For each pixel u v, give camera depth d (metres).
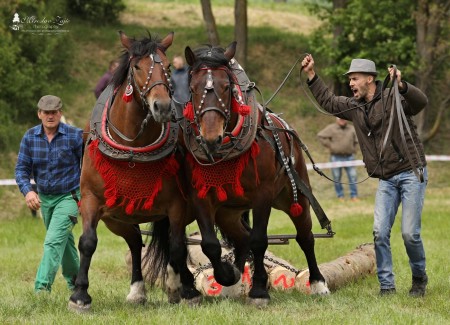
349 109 11.74
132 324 9.48
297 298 11.71
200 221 10.79
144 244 12.16
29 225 23.80
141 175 10.38
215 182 10.55
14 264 16.70
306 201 12.32
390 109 11.35
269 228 21.58
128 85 10.15
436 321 9.66
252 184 10.80
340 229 21.14
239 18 36.25
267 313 10.12
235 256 12.38
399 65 34.25
